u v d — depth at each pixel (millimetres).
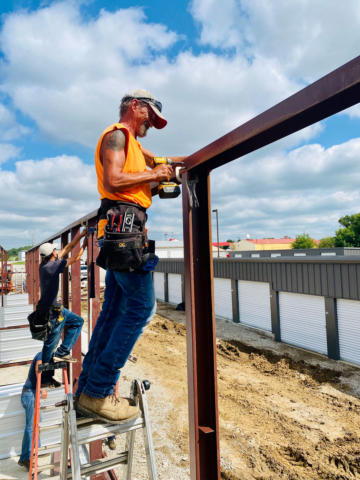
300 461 6105
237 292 18391
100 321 1982
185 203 1889
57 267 4352
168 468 5629
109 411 1838
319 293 12914
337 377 10477
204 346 1855
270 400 8727
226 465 5875
